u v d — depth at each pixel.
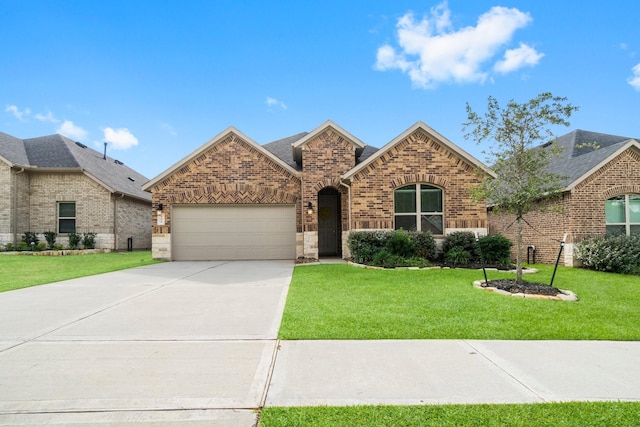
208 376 3.39
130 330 4.86
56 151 19.78
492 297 6.79
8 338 4.52
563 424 2.58
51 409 2.79
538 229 14.44
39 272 10.91
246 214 15.47
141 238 22.41
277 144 19.84
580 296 7.04
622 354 3.99
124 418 2.67
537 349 4.13
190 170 15.26
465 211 13.00
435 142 13.11
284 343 4.32
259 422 2.60
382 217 12.96
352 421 2.61
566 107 7.14
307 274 10.00
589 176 12.77
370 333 4.65
